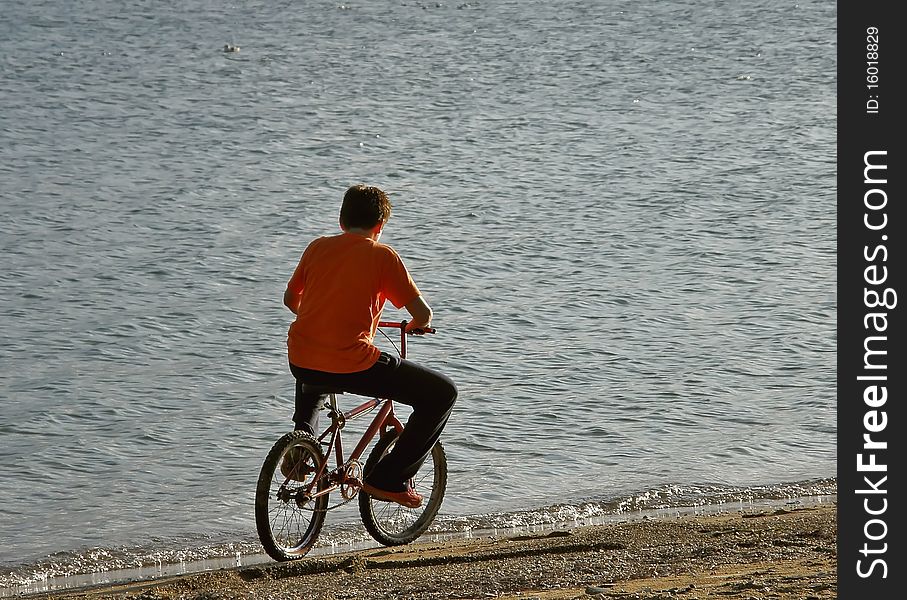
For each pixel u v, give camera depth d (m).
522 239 92.94
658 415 48.53
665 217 102.94
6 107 162.12
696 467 41.56
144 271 80.38
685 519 33.88
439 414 27.66
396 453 28.05
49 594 28.78
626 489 39.06
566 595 21.91
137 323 66.31
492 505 37.12
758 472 40.94
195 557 32.50
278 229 96.94
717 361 57.88
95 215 100.19
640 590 22.03
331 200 110.38
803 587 21.77
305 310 26.19
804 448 43.78
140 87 184.25
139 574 30.98
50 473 41.09
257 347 61.47
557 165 130.88
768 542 28.03
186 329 65.19
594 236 94.44
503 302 72.06
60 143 138.00
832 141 145.12
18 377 55.03
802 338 62.34
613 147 143.25
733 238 93.44
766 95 185.88
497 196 112.75
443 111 168.62
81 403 50.56
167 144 140.12
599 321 67.25
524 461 42.12
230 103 171.88
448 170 126.94
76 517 36.28
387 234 94.19
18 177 117.00
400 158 133.75
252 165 128.25
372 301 26.17
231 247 89.19
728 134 152.75
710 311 69.56
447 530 34.34
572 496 38.25
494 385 53.38
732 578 23.09
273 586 24.55
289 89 186.00
